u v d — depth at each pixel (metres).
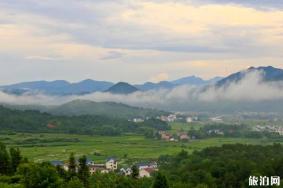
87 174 195.25
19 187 155.62
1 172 195.25
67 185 169.75
